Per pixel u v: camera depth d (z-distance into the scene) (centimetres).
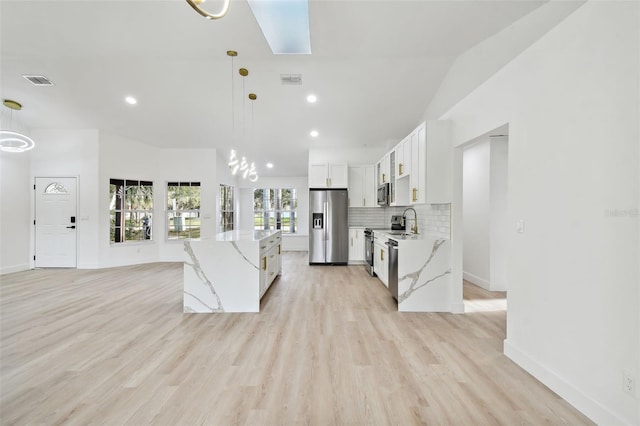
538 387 192
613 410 151
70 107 493
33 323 298
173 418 161
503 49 274
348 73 399
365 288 439
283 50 339
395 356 232
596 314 160
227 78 415
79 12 275
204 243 336
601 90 158
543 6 228
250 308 335
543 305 197
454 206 337
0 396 180
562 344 182
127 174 607
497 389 189
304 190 815
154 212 648
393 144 596
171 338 264
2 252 522
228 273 336
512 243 228
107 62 385
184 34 307
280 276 517
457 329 287
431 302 338
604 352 156
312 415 164
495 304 365
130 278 494
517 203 223
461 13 259
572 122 176
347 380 198
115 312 333
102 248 574
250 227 819
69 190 568
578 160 172
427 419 161
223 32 304
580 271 170
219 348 245
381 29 291
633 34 142
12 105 479
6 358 226
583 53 168
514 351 224
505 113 239
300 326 294
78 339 261
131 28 296
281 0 255
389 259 390
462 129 313
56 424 156
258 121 532
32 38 315
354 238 623
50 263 570
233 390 187
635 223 141
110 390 186
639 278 139
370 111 492
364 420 160
